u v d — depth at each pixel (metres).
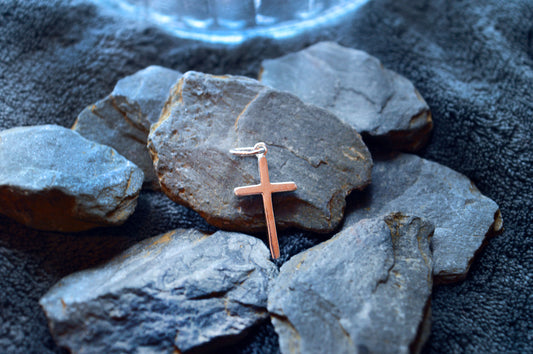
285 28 0.23
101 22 0.21
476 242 0.18
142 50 0.21
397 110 0.20
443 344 0.17
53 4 0.21
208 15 0.22
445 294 0.18
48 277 0.17
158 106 0.19
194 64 0.21
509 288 0.18
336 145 0.18
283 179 0.18
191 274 0.17
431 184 0.19
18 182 0.17
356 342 0.15
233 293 0.17
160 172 0.18
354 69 0.21
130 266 0.17
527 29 0.22
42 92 0.20
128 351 0.16
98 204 0.17
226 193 0.18
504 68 0.21
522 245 0.18
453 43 0.22
